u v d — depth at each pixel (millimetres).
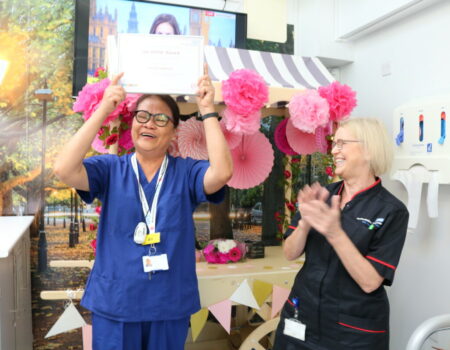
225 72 2107
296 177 2762
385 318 1328
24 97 2375
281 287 2074
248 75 1730
